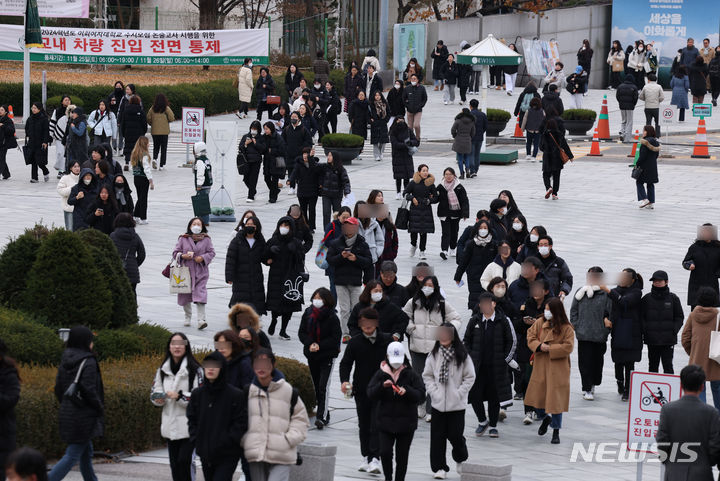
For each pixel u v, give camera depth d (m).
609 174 93.56
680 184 90.00
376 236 51.09
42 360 36.41
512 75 141.50
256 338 31.34
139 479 31.31
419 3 170.38
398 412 32.62
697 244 51.56
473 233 51.09
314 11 165.75
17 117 117.31
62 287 38.78
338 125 118.88
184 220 74.25
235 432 26.97
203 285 50.25
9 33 125.00
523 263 42.84
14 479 18.86
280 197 83.12
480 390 39.44
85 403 28.48
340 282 48.16
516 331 42.59
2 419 26.66
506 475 30.33
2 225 70.12
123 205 60.06
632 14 156.25
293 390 27.47
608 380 48.12
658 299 43.81
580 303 43.94
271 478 27.14
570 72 164.00
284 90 129.88
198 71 139.62
